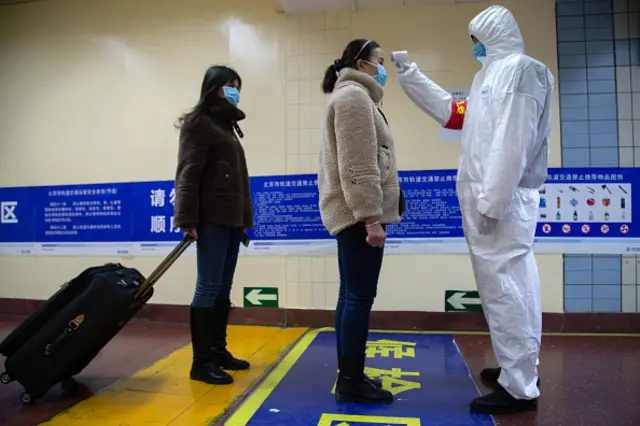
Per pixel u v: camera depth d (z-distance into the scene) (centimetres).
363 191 147
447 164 281
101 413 158
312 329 284
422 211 282
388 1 280
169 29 312
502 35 164
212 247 187
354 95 153
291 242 294
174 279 306
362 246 158
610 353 227
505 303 153
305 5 286
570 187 273
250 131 300
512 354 152
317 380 190
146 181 312
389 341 252
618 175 271
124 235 315
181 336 268
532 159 159
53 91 327
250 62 302
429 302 280
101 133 319
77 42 324
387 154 163
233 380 189
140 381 190
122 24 318
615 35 272
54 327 167
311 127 294
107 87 319
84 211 320
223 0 306
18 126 331
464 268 278
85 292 171
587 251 271
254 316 295
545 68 157
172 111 310
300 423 148
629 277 269
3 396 176
